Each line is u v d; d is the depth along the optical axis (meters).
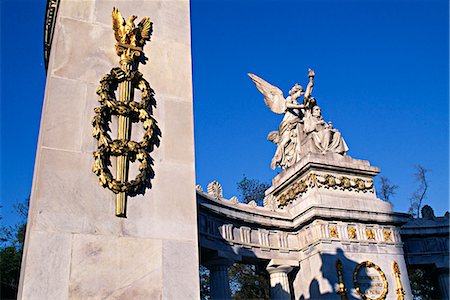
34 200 7.05
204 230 16.58
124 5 8.92
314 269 18.12
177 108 8.46
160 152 7.95
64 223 6.78
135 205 7.36
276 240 19.27
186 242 7.43
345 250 18.34
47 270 6.41
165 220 7.46
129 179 7.48
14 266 23.12
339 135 21.19
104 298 6.59
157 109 8.28
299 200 19.94
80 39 8.19
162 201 7.57
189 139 8.29
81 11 8.42
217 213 17.31
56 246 6.60
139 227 7.24
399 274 18.84
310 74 22.20
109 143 7.46
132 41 8.48
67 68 7.86
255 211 19.08
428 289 33.66
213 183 19.25
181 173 7.93
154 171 7.75
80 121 7.55
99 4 8.64
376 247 19.06
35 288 6.26
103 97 7.75
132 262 6.96
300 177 20.23
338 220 18.88
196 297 7.12
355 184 20.16
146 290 6.88
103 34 8.42
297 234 19.69
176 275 7.14
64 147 7.27
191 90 8.76
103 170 7.25
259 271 20.47
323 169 19.83
